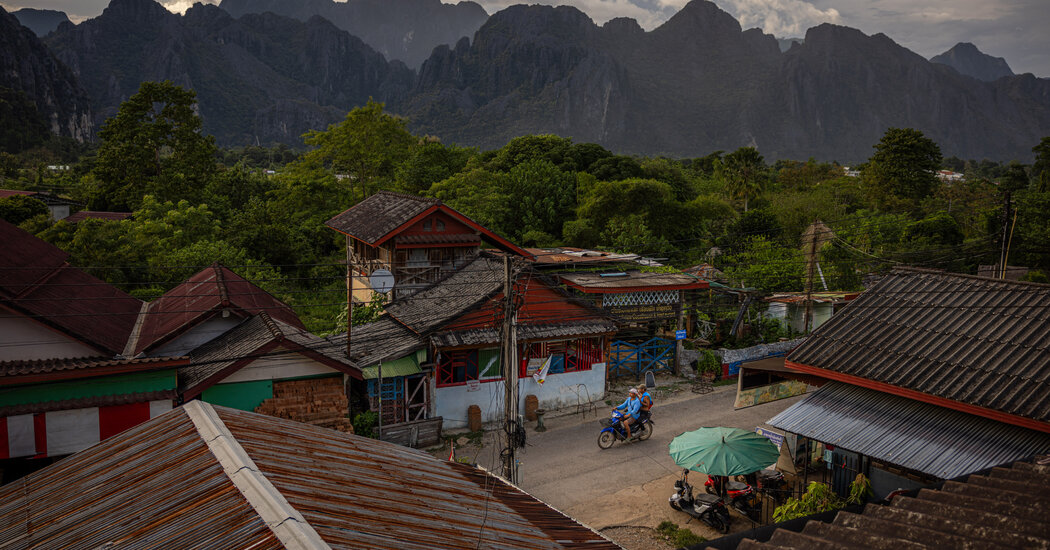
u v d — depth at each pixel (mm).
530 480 19078
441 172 62688
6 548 5547
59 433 14492
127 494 5855
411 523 5762
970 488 7320
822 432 12805
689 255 52062
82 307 19234
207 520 4984
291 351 16672
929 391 12078
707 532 16000
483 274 25609
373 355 21344
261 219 44938
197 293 21359
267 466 5914
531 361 23781
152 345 17766
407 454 8273
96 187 56094
